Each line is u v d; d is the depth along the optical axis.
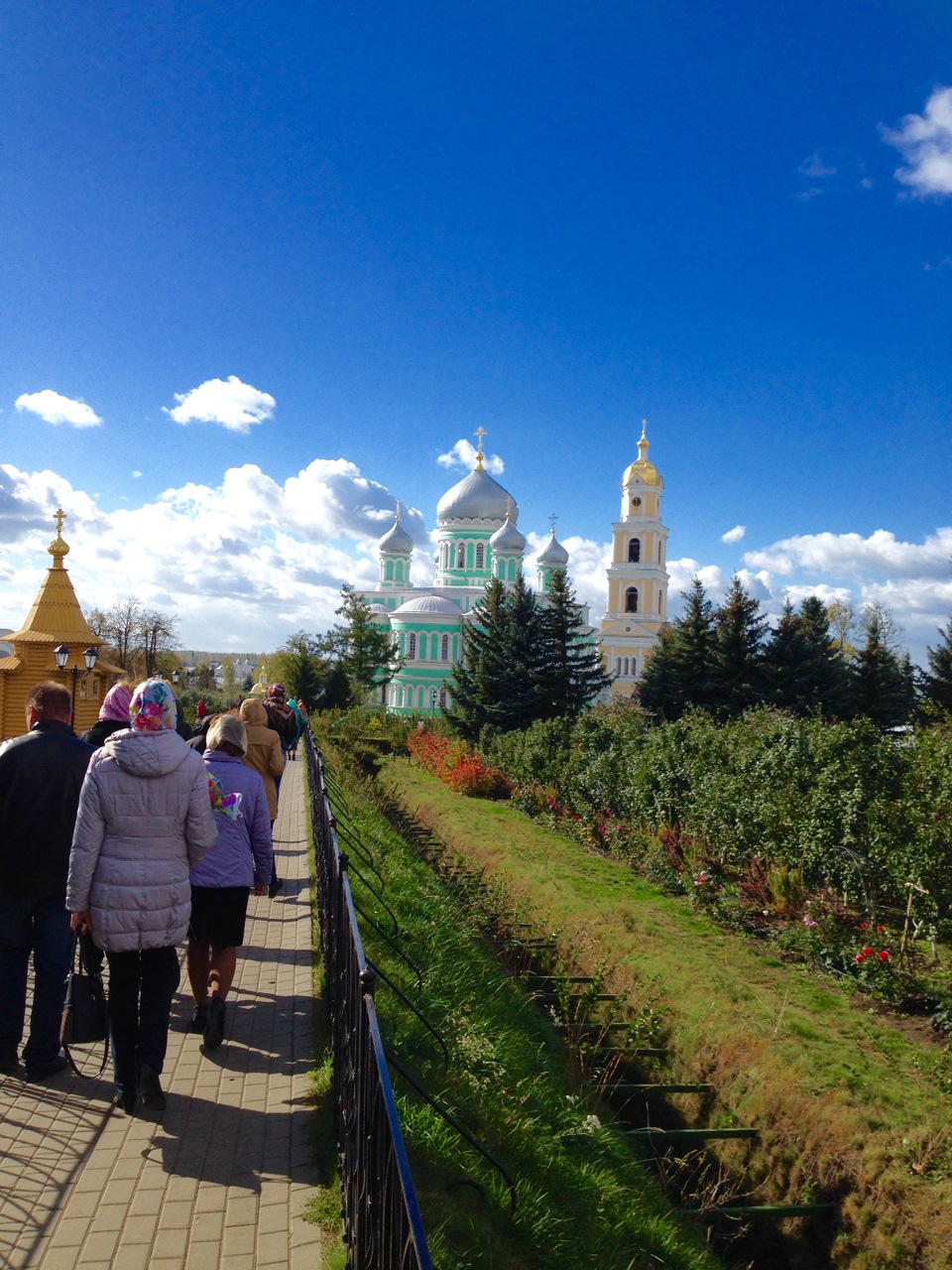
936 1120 7.68
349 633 60.88
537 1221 4.93
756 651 40.78
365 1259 3.27
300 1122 5.03
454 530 73.06
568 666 42.44
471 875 15.98
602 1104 8.28
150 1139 4.80
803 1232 7.34
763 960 11.43
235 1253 3.88
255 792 6.57
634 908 13.78
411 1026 6.67
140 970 5.17
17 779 5.45
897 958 10.69
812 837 12.17
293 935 8.82
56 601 27.12
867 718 12.83
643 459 72.69
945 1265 6.62
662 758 16.50
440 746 32.69
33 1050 5.45
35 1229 3.99
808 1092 8.28
